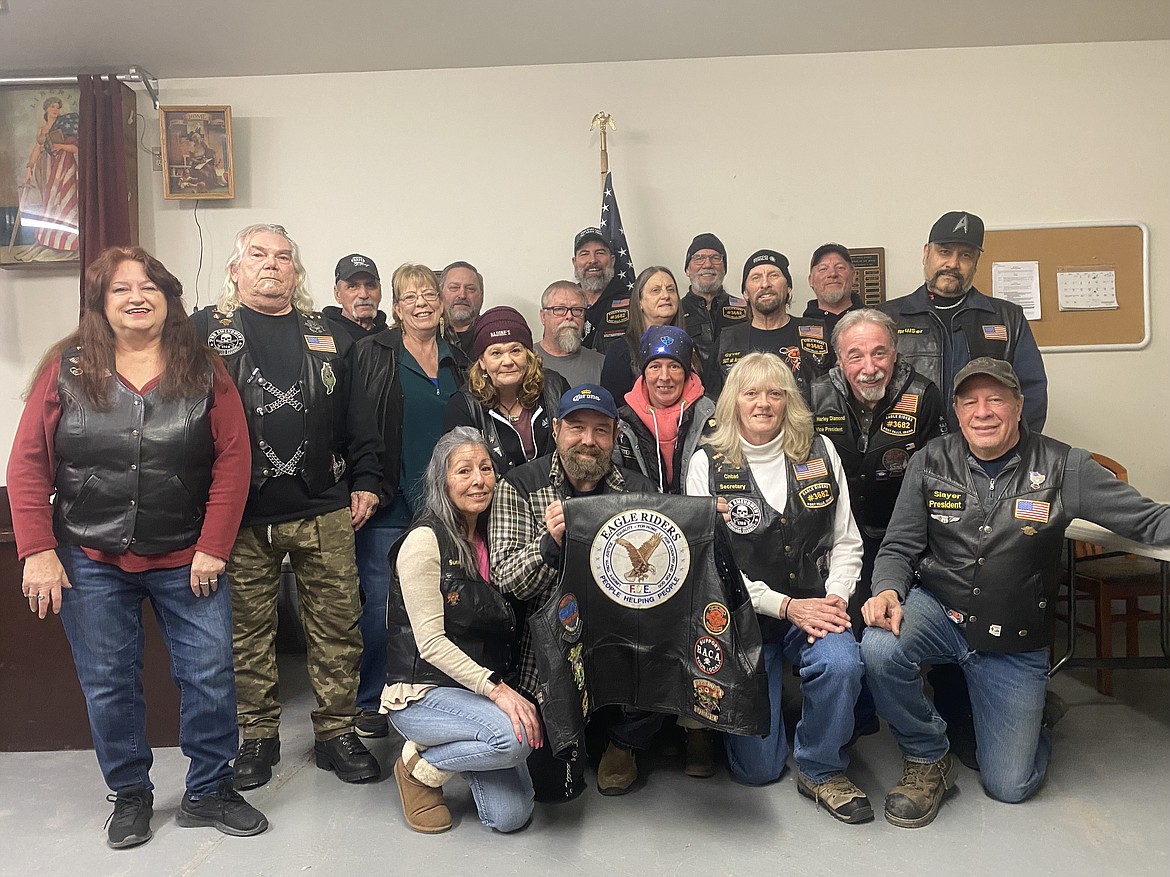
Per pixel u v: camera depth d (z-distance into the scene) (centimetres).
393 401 311
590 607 234
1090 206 454
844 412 290
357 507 289
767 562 262
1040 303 454
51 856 232
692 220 460
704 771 273
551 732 225
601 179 459
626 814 250
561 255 462
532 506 258
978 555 248
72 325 462
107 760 238
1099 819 242
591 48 440
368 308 373
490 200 461
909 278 457
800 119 456
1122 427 456
